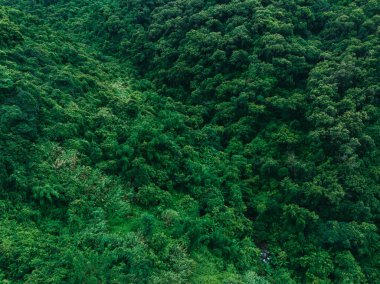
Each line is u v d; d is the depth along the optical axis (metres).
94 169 26.12
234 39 36.88
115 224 23.73
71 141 26.44
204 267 23.08
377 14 36.88
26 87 26.95
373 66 31.89
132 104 32.84
